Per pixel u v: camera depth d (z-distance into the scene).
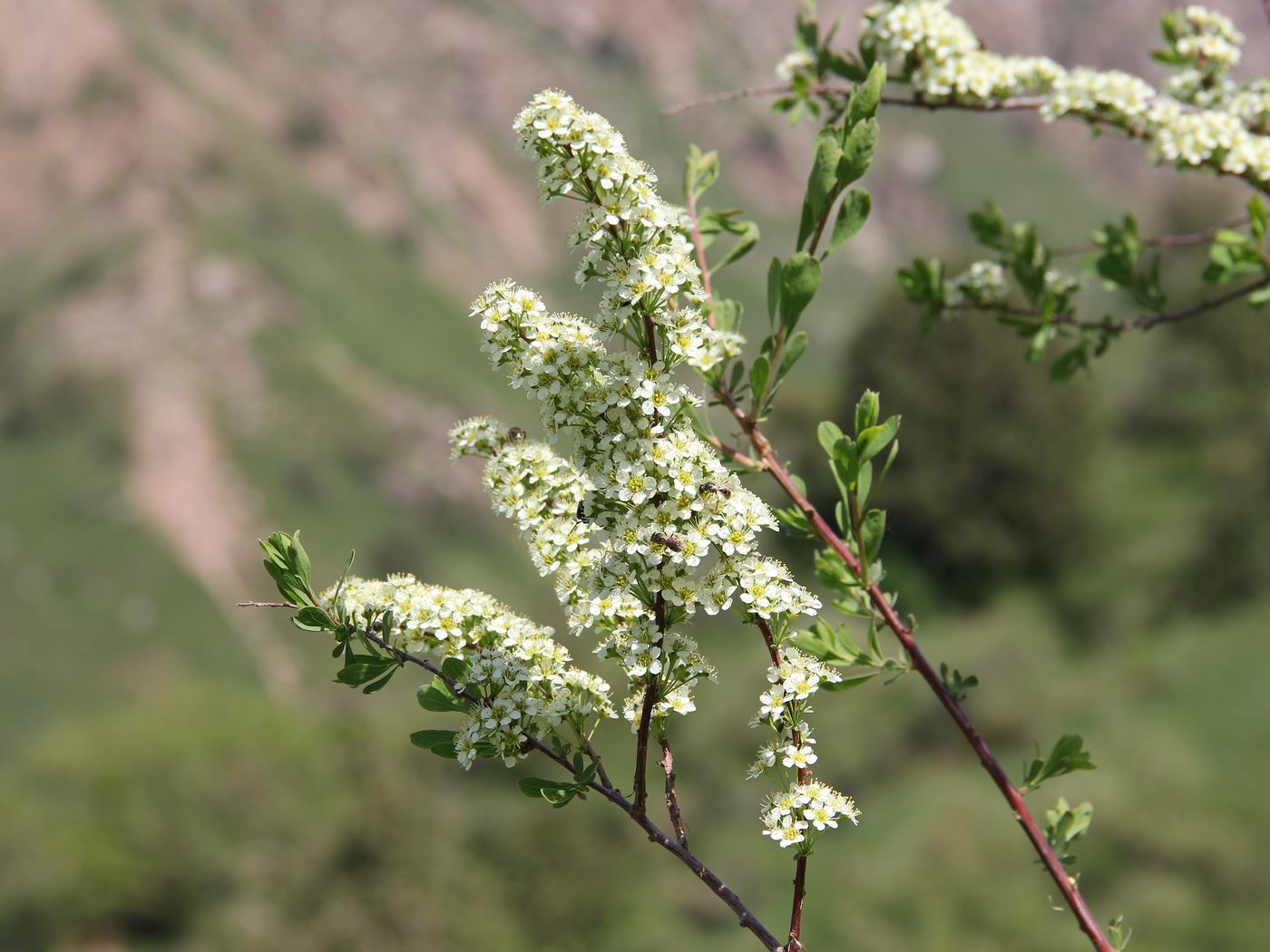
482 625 3.02
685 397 2.93
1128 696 41.50
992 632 45.78
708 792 37.69
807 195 3.34
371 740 43.44
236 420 98.81
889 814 37.44
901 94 5.50
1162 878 30.70
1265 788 32.38
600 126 2.85
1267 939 28.05
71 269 106.00
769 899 34.62
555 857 37.03
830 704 41.62
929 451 52.91
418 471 103.00
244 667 83.50
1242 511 48.91
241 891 40.75
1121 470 56.56
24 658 78.25
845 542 3.40
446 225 135.50
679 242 2.93
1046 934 29.69
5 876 43.56
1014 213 144.00
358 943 36.19
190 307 104.38
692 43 159.50
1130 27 171.00
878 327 55.34
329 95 137.38
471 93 149.50
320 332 109.50
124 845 43.97
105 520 88.75
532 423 111.50
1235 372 54.88
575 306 133.50
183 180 116.62
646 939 34.66
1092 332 5.35
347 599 2.99
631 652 2.81
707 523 2.83
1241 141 4.80
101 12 125.12
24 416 95.31
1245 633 42.44
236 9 139.75
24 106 118.00
